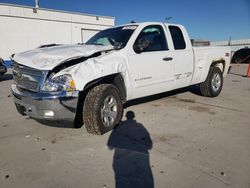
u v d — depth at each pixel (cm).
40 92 314
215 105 531
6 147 324
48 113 315
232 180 238
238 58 2175
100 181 240
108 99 359
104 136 354
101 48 385
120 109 383
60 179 245
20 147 324
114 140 340
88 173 255
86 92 352
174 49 485
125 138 346
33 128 397
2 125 415
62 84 310
